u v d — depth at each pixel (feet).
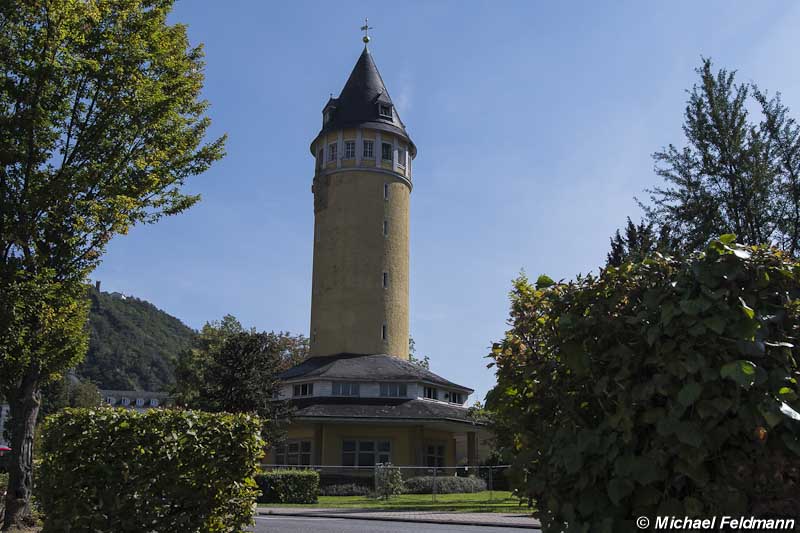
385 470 108.06
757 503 10.79
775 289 12.23
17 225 45.32
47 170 48.34
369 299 163.22
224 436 33.53
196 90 54.19
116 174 49.14
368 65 180.86
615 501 11.65
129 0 49.11
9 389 49.06
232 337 127.34
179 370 179.63
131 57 48.70
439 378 161.79
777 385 11.15
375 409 142.20
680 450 11.24
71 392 319.68
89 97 49.21
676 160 89.25
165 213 51.80
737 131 84.23
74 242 46.96
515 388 15.17
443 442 155.74
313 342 165.78
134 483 31.17
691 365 11.32
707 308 11.51
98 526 30.66
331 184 170.50
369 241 165.99
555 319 14.28
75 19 46.34
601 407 12.98
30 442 48.42
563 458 12.58
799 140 83.25
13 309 44.21
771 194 83.76
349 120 172.96
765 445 10.97
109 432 31.30
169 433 32.07
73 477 30.83
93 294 526.57
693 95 88.58
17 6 45.42
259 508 82.38
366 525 57.93
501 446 15.61
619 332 12.85
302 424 144.97
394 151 174.09
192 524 32.04
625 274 13.48
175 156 52.37
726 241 12.67
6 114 46.88
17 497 46.75
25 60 46.26
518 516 67.41
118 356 485.97
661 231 87.81
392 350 163.43
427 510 78.43
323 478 126.31
